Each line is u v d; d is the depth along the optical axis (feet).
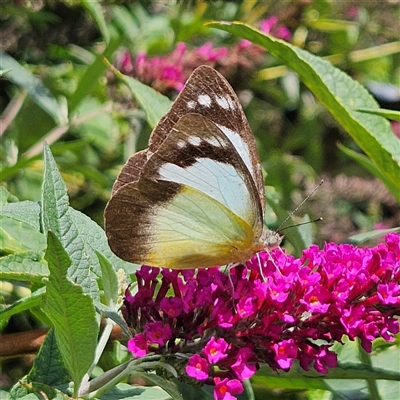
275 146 2.03
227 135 1.05
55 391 1.00
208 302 1.00
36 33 1.54
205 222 1.03
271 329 0.99
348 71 2.01
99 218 1.65
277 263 1.02
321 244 1.57
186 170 1.03
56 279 0.95
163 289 1.02
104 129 1.71
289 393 1.21
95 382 1.01
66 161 1.55
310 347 1.00
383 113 1.07
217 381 0.98
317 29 1.96
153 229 1.04
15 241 1.14
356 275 1.00
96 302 1.01
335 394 1.11
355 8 1.90
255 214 1.03
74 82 1.63
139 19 1.71
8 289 1.21
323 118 2.02
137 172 1.06
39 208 1.08
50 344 1.03
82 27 1.58
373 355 1.13
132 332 1.01
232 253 1.04
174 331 1.00
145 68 1.43
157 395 1.04
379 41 2.07
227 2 1.79
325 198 1.65
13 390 1.00
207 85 1.05
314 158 2.04
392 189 1.20
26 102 1.55
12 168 1.30
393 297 0.99
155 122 1.20
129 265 1.12
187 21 1.77
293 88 1.97
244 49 1.51
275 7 1.85
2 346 1.10
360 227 1.69
